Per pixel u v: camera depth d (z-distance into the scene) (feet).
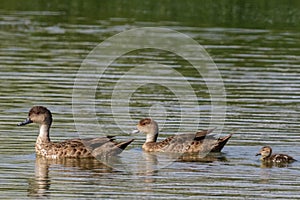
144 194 49.24
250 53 93.76
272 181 52.11
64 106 70.08
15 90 74.84
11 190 49.65
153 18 111.96
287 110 69.92
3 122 64.75
